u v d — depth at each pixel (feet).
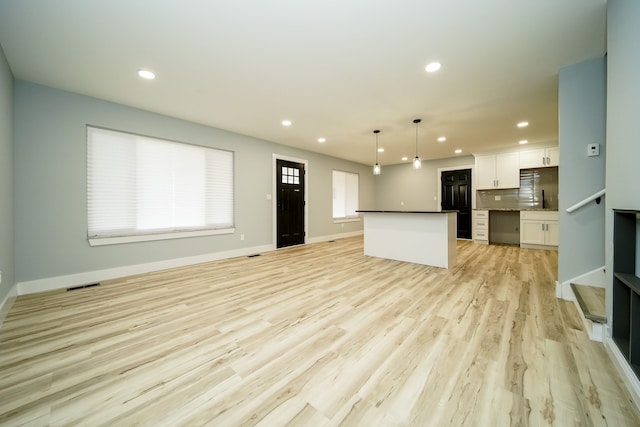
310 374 4.82
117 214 11.23
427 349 5.62
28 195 9.14
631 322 4.31
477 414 3.87
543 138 16.61
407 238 14.03
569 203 8.20
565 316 7.18
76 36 6.68
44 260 9.48
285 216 18.81
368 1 5.55
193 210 13.75
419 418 3.81
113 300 8.53
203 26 6.34
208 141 14.19
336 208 23.71
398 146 18.97
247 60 7.84
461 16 6.02
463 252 16.83
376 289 9.57
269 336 6.21
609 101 5.52
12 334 6.31
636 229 4.89
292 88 9.69
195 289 9.63
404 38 6.82
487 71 8.52
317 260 14.60
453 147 19.26
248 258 15.16
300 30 6.50
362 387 4.47
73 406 4.08
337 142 17.87
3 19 6.00
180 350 5.64
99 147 10.73
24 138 9.04
